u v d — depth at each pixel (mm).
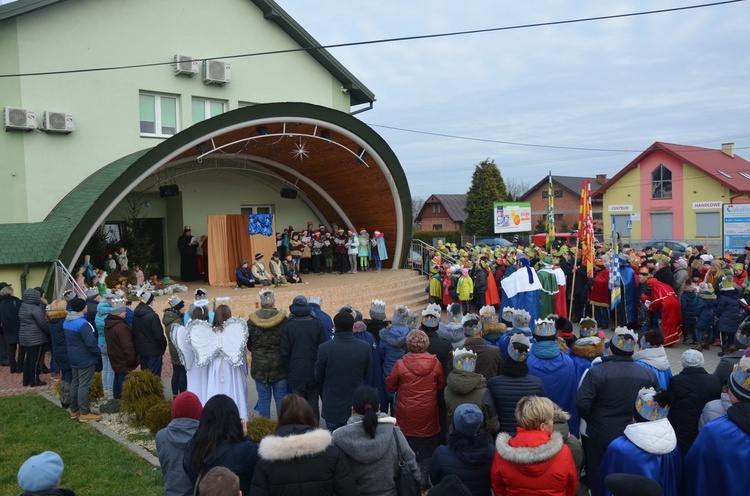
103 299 10328
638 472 4637
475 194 54656
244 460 4074
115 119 19094
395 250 23984
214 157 21062
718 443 4480
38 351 11266
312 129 19141
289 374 7633
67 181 18281
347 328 6836
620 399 5465
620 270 15180
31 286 14734
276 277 19500
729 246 26375
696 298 13445
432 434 6375
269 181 24250
